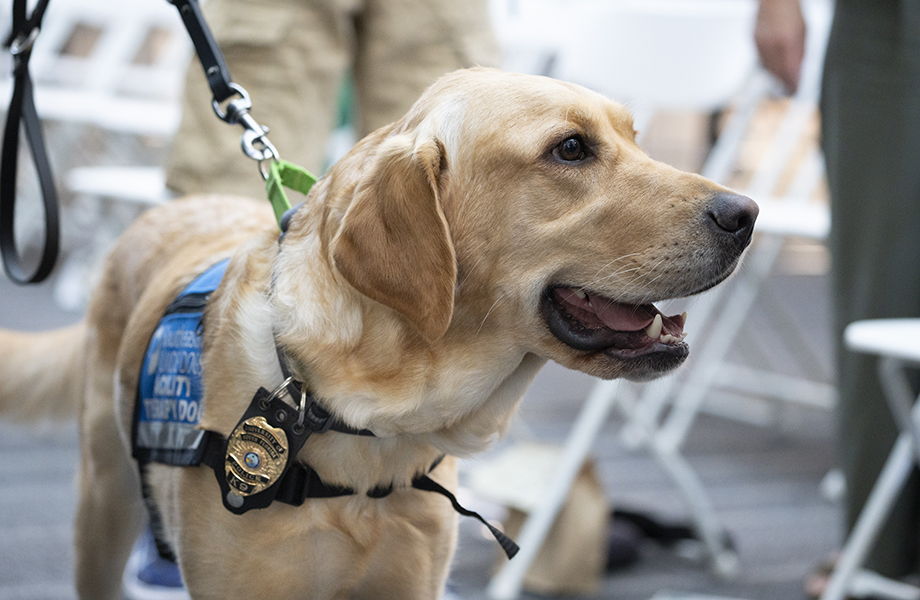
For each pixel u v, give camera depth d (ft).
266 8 7.17
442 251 4.50
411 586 4.98
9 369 7.16
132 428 5.08
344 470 4.66
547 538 8.43
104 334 6.22
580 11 12.16
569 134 4.69
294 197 7.44
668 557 9.38
